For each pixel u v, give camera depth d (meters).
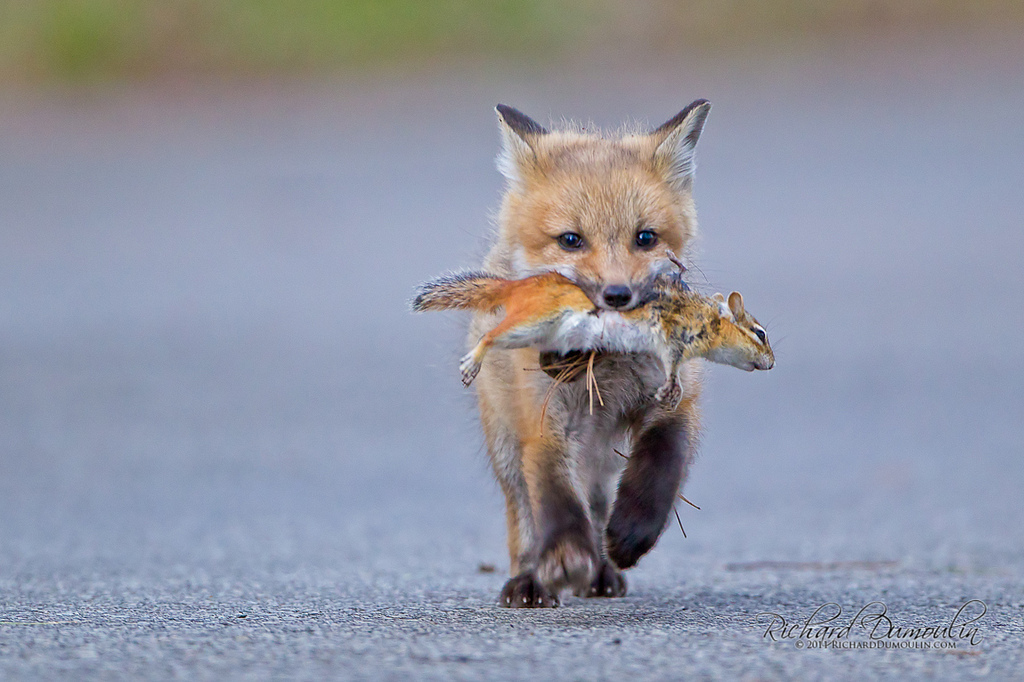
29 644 5.48
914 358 17.72
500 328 6.49
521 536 8.12
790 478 13.12
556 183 8.02
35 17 35.53
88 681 4.78
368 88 34.00
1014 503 11.66
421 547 10.29
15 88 34.56
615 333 6.54
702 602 7.30
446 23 36.12
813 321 19.28
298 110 32.97
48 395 16.58
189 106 33.44
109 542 10.15
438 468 13.71
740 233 24.19
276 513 11.70
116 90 34.41
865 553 9.76
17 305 21.59
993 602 7.05
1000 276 21.28
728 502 12.27
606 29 35.91
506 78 33.69
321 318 20.64
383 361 18.39
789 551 9.99
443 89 33.59
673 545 10.49
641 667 5.09
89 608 6.67
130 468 13.46
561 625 6.23
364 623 6.22
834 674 5.04
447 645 5.52
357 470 13.59
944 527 10.81
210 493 12.50
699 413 7.72
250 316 20.83
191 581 8.08
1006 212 24.89
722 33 35.94
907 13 36.75
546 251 7.91
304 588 7.79
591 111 29.97
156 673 4.91
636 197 7.90
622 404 7.69
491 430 8.23
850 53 34.97
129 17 35.34
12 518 11.24
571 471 7.48
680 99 31.14
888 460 13.59
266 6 35.94
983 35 35.88
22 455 13.98
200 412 15.89
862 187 26.75
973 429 14.73
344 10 36.03
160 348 19.03
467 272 6.79
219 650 5.36
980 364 17.34
